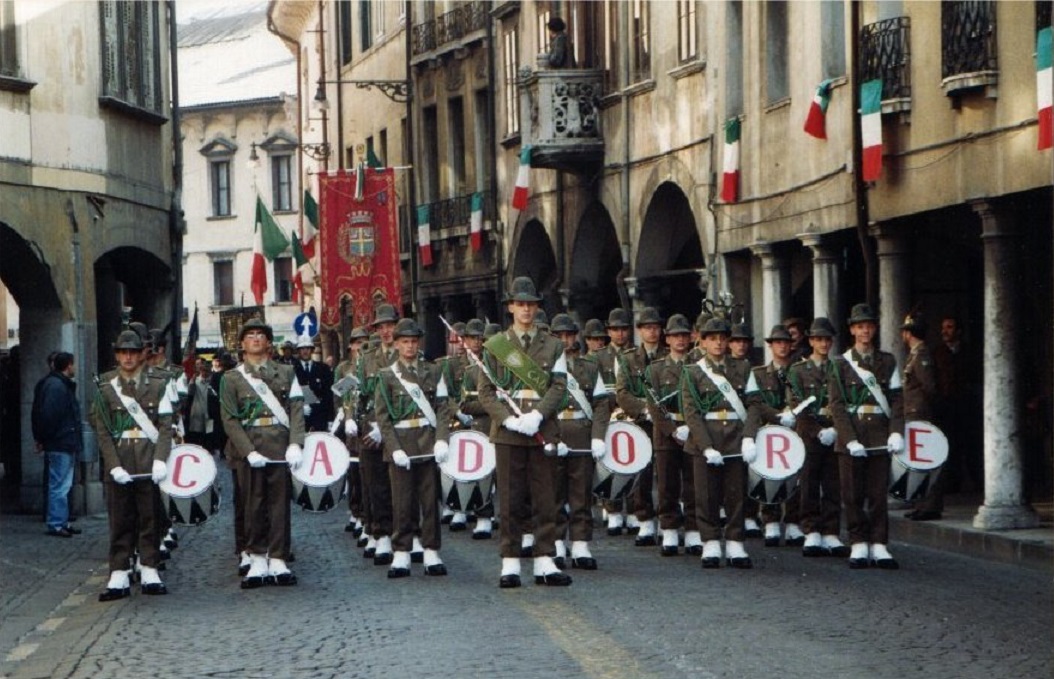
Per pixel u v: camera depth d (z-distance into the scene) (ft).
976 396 87.10
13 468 104.99
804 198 90.89
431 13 164.35
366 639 45.03
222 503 100.83
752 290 102.83
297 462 58.34
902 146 78.33
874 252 83.56
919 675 38.42
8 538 78.02
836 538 64.69
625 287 118.93
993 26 69.62
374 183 152.05
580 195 127.95
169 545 72.90
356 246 151.53
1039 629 44.91
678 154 109.60
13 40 88.33
